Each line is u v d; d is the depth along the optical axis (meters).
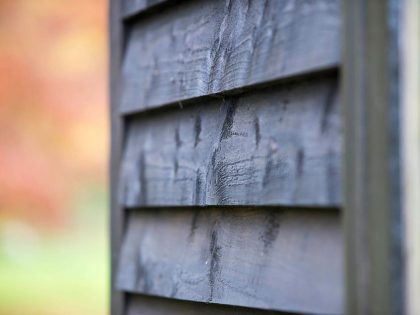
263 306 1.20
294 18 1.17
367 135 1.07
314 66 1.13
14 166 4.00
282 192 1.17
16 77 3.98
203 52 1.34
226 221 1.30
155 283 1.42
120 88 1.54
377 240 1.05
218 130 1.31
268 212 1.22
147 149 1.46
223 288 1.28
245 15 1.27
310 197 1.13
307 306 1.14
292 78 1.17
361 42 1.07
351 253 1.07
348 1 1.09
